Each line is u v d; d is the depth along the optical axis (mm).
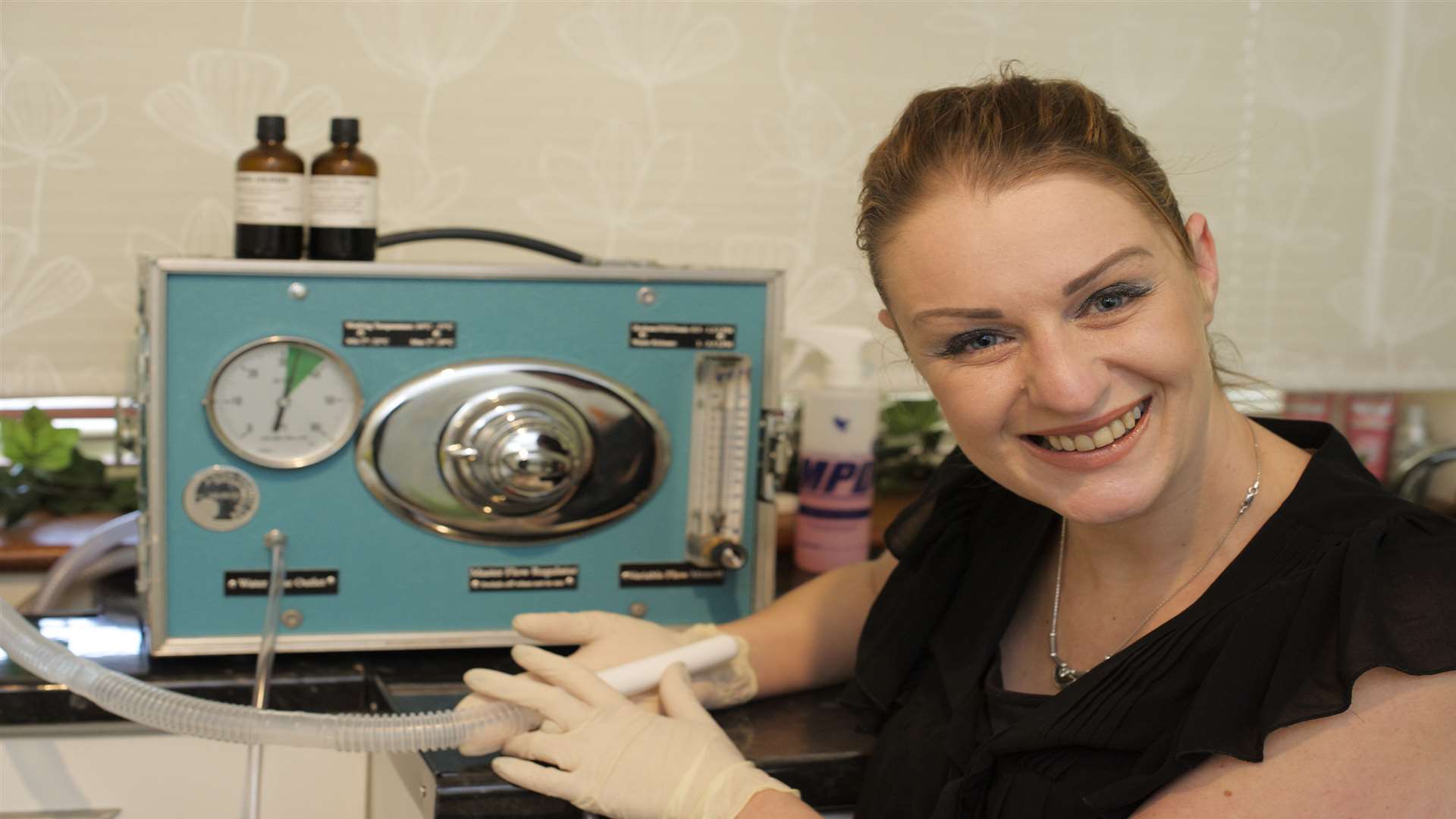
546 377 1367
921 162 955
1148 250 917
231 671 1339
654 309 1398
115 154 1657
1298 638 883
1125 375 930
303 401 1327
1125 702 982
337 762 1352
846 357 1726
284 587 1348
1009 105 966
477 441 1348
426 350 1349
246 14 1671
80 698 1249
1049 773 1020
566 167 1799
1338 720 859
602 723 1090
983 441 992
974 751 1096
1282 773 862
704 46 1814
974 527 1229
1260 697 889
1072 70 1931
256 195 1354
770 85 1844
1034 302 914
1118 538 1072
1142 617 1067
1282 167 2000
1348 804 848
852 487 1735
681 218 1847
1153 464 955
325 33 1698
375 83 1724
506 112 1769
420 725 1080
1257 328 2021
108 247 1670
